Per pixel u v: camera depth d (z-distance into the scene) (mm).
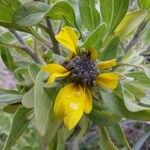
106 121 95
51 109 92
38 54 115
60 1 94
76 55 96
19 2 97
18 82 108
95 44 95
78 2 101
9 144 101
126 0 99
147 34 119
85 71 95
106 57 99
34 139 181
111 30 102
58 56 96
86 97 94
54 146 109
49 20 103
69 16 99
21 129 102
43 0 101
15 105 109
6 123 180
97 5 111
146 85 110
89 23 101
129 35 115
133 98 105
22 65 116
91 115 96
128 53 112
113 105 95
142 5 111
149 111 90
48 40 113
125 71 112
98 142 214
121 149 180
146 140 178
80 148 220
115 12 100
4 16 98
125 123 170
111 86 94
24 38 129
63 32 93
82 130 106
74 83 95
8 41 121
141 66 101
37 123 89
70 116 89
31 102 93
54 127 92
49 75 92
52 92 93
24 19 93
